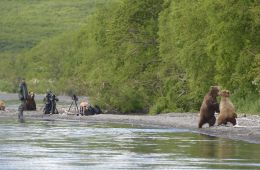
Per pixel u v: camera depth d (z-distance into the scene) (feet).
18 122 449.89
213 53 499.10
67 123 437.17
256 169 202.08
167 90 584.81
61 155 238.89
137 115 533.14
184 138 310.65
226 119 368.07
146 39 648.79
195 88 536.83
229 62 489.26
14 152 248.73
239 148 262.26
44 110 542.98
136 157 232.53
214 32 494.18
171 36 582.76
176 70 586.04
